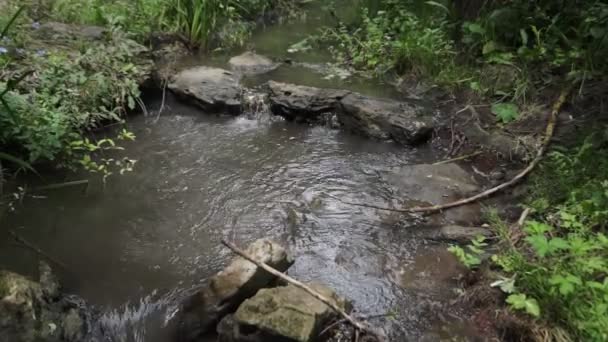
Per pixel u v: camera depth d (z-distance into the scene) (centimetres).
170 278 312
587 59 489
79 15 581
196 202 380
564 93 473
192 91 510
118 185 395
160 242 340
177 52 617
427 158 446
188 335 272
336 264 325
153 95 520
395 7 650
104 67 484
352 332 268
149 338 276
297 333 247
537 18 542
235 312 267
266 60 620
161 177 408
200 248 336
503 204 376
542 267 277
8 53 445
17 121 369
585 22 504
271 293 270
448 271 317
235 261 292
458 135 470
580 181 356
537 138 441
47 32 520
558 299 262
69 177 399
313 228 358
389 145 464
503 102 500
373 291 303
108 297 296
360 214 373
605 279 259
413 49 573
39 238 337
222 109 505
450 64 554
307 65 618
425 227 359
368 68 600
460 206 376
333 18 774
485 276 302
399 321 281
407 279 312
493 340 268
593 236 300
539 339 256
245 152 449
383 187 404
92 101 448
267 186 402
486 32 551
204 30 635
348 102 488
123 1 624
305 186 404
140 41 592
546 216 341
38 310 262
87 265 318
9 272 271
